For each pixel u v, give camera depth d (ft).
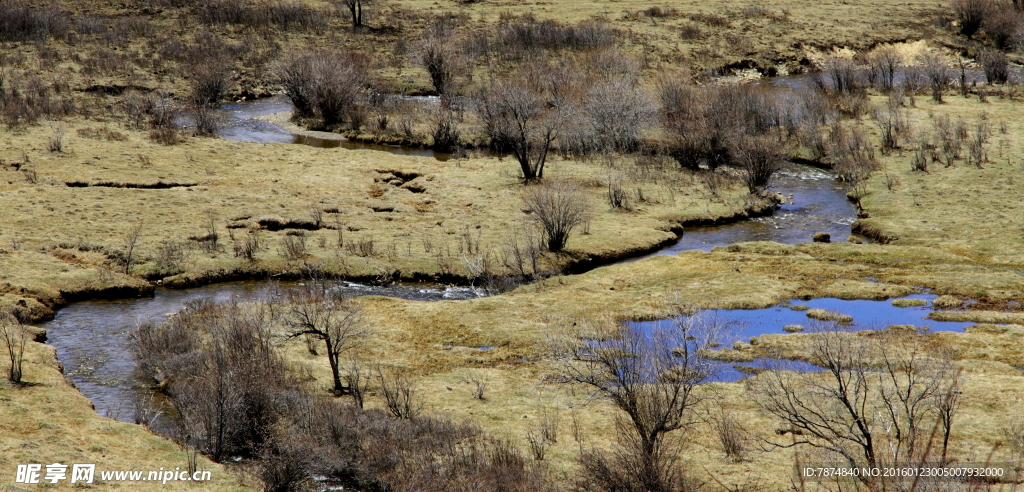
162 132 228.43
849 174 211.61
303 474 77.41
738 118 234.79
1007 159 211.20
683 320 106.52
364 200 188.65
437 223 174.40
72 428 85.25
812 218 187.83
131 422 92.38
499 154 231.50
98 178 187.73
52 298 130.93
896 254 156.76
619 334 113.70
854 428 84.58
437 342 118.62
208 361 100.63
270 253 153.38
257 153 223.30
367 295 139.85
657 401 81.05
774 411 80.89
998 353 107.76
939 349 109.09
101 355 112.88
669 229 177.37
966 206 181.98
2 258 140.77
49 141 209.05
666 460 76.43
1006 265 147.74
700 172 216.95
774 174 223.10
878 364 103.40
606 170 216.13
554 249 159.43
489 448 83.30
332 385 101.35
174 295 137.69
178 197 181.27
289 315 115.75
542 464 79.61
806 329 119.75
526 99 221.46
